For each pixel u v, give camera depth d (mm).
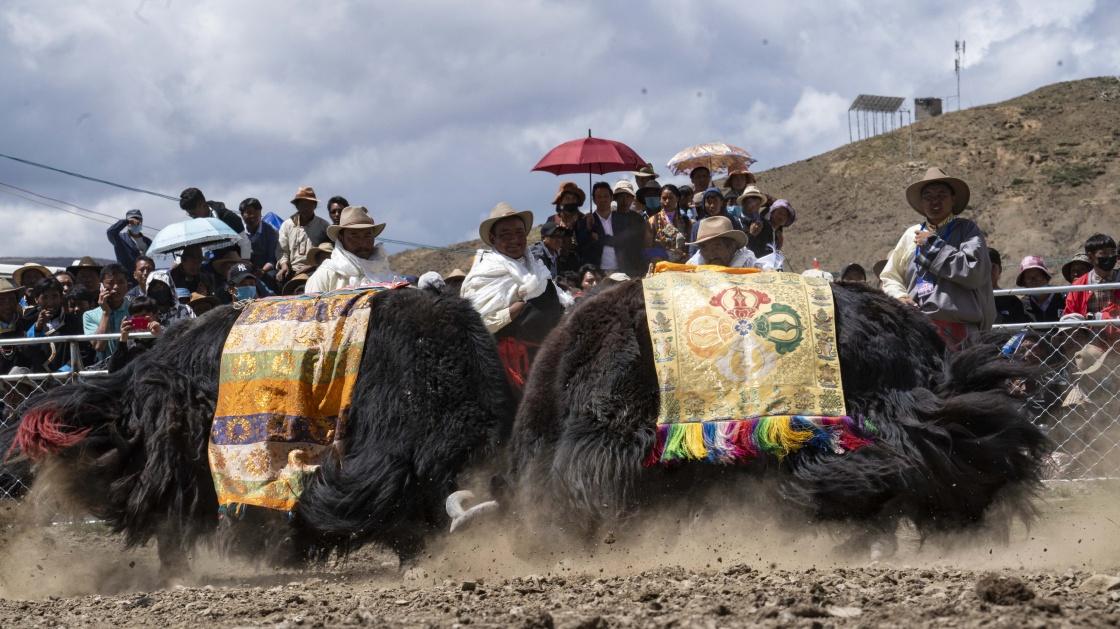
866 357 6883
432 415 7316
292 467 7359
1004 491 6906
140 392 7715
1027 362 7297
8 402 10953
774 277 7211
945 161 83812
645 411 6875
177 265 12820
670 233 13375
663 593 5473
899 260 8930
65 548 9047
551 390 7117
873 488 6629
